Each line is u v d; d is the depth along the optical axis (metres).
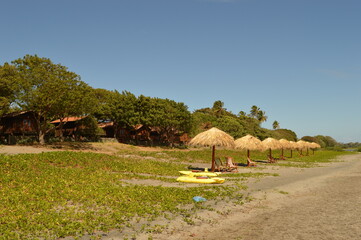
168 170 21.59
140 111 54.03
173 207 10.12
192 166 26.09
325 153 71.44
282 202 11.88
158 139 68.94
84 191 11.78
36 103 34.28
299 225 8.58
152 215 9.19
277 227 8.38
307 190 14.89
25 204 9.40
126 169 20.00
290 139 97.56
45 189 11.72
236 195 12.80
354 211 10.33
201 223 8.66
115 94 58.62
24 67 35.78
